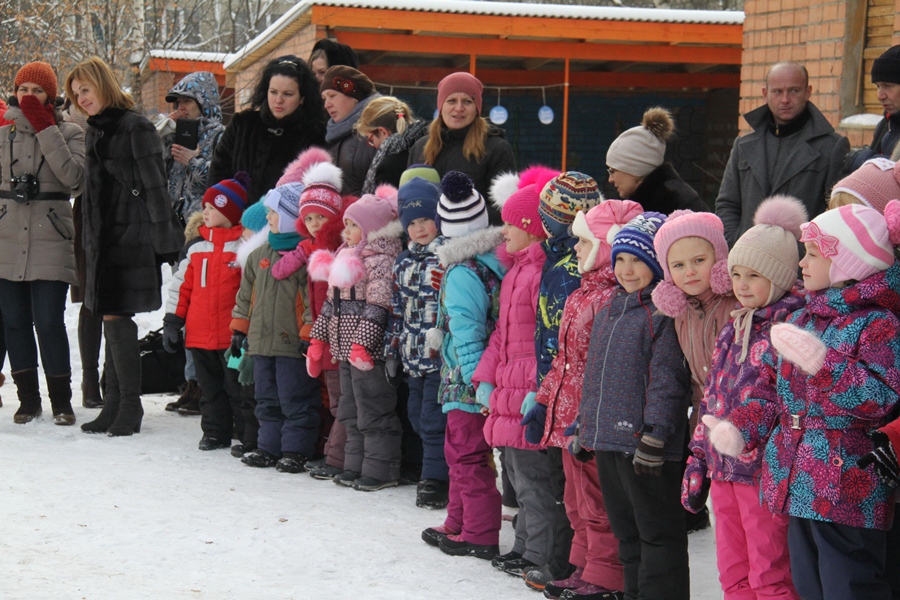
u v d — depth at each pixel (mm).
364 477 5324
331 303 5406
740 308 3258
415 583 3869
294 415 5723
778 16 7918
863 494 2795
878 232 2836
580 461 3664
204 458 5930
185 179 7340
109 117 6289
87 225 6344
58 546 4086
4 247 6492
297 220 5648
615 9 12992
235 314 5883
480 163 5352
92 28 14820
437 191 4852
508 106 18875
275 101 6434
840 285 2914
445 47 13617
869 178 3088
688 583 3391
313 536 4402
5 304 6586
